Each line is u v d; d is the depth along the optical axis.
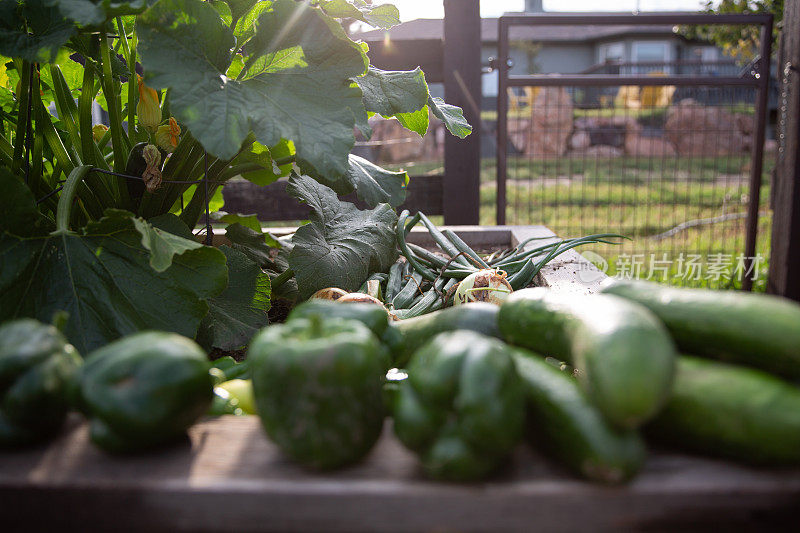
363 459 0.85
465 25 3.61
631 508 0.76
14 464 0.84
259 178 2.39
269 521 0.79
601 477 0.75
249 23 1.85
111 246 1.37
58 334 0.93
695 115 12.41
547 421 0.81
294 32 1.58
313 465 0.81
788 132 3.60
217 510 0.79
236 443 0.90
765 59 4.07
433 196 3.80
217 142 1.34
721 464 0.81
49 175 2.04
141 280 1.34
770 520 0.77
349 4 1.78
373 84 1.88
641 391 0.71
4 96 2.05
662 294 0.92
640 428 0.86
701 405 0.78
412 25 9.57
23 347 0.87
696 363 0.84
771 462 0.77
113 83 1.83
